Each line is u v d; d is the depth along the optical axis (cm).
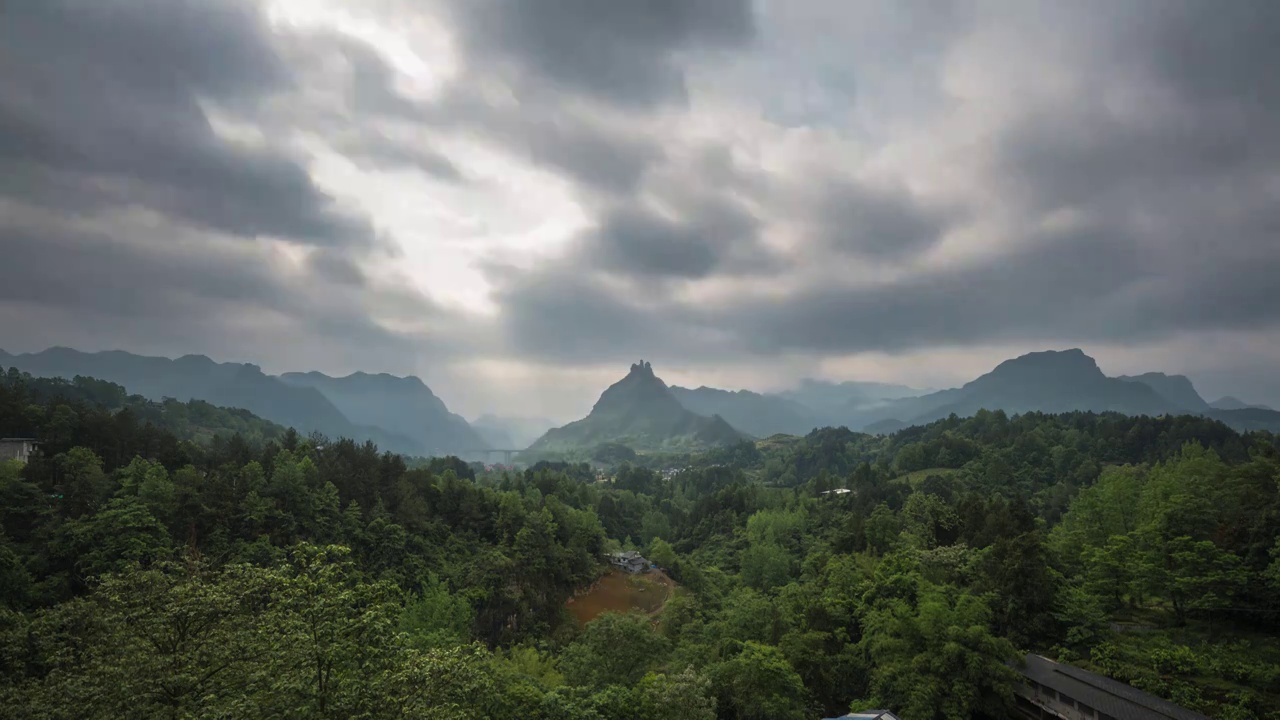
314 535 10588
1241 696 5291
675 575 15025
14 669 3738
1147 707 5181
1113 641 6544
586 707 5438
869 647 6981
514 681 5753
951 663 6047
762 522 16000
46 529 8438
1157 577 7088
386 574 10412
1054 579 7344
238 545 9538
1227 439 18775
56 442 11156
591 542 15425
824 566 11081
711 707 5225
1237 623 6644
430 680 3375
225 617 3569
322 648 3275
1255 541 6838
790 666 6244
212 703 3112
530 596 11456
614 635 6744
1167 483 9456
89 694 2997
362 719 3150
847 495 18412
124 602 3512
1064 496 16475
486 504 14175
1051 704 5825
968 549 9231
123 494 9575
